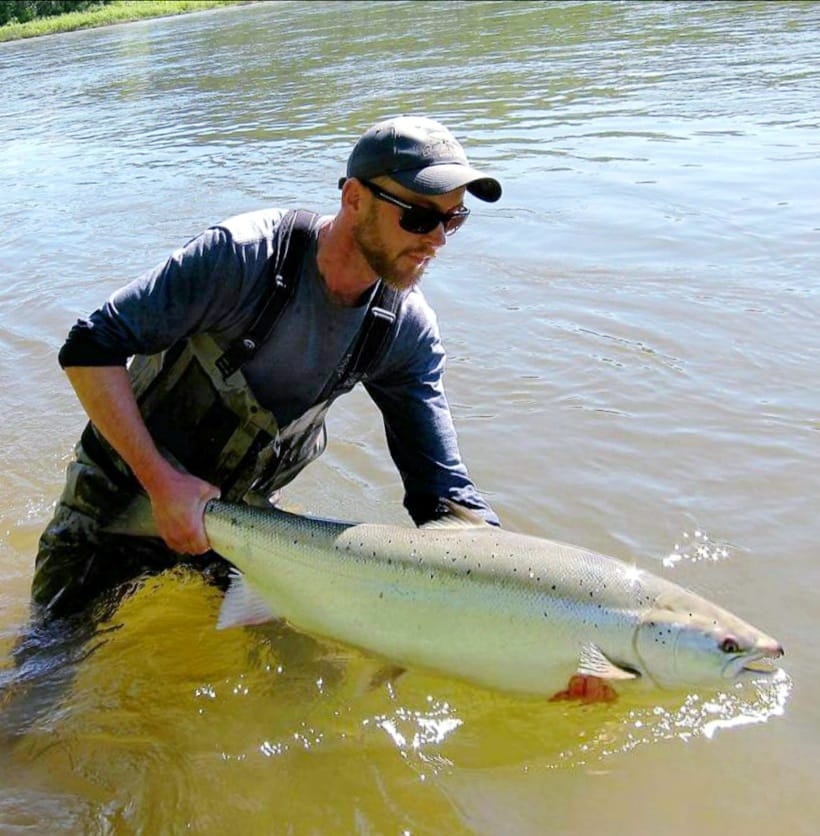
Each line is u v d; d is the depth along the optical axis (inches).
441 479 156.3
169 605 169.9
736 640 125.6
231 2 2178.9
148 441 140.8
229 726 142.3
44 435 239.9
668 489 193.8
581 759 132.9
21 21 2110.0
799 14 870.4
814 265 300.2
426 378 155.9
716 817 122.7
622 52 762.2
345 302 140.3
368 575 137.9
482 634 132.0
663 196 381.1
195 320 138.4
